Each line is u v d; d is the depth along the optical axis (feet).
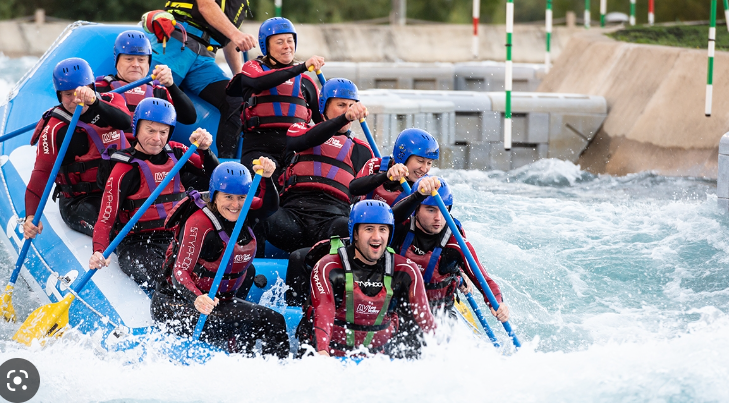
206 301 47.42
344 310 47.57
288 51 65.72
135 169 55.77
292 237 59.57
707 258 71.97
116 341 50.11
